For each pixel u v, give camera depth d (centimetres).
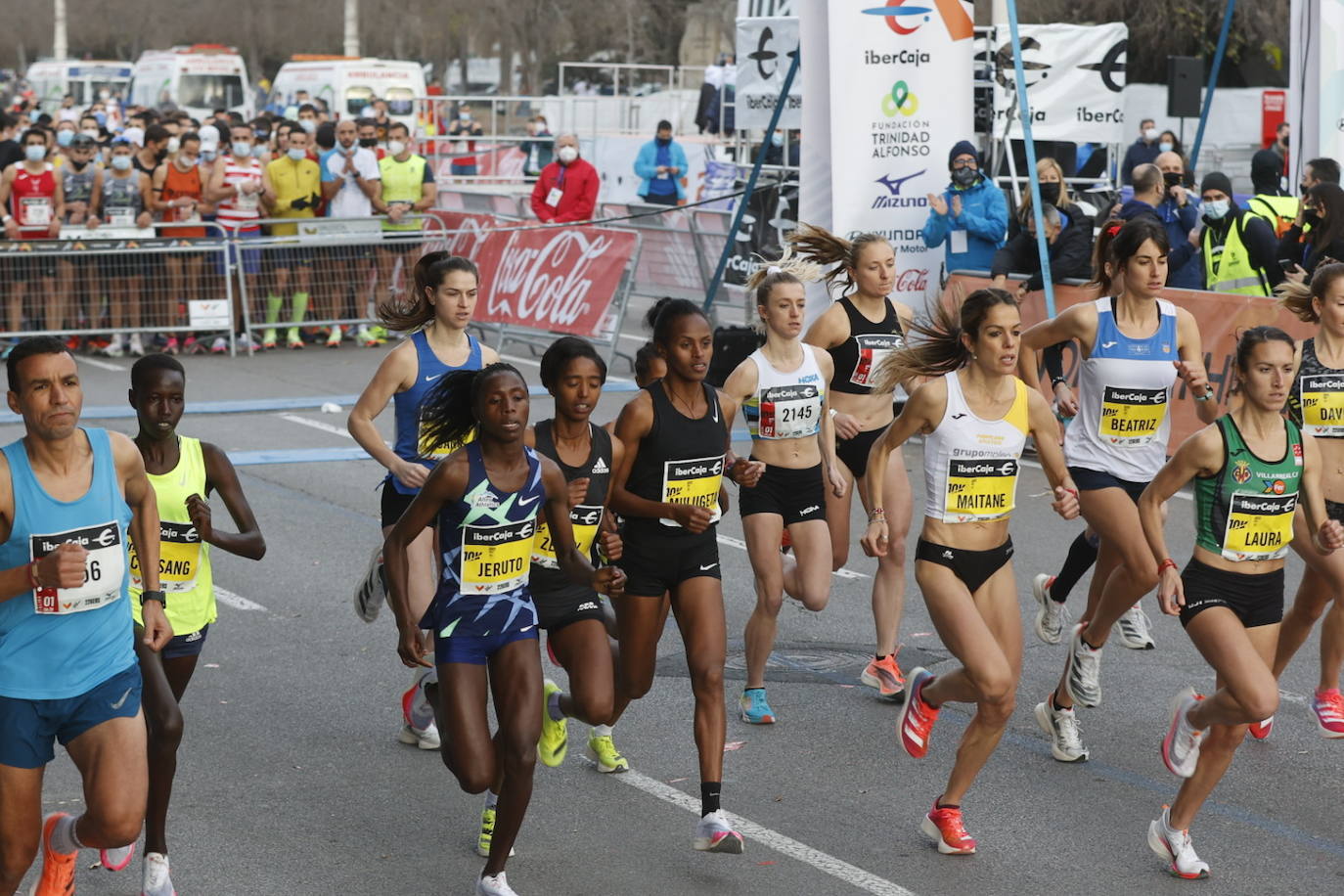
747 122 4869
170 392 1412
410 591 1775
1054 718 1809
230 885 1462
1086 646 1784
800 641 2278
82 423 3747
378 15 13400
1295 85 4044
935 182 3594
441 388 1457
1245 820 1641
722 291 4934
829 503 2053
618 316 4575
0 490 1181
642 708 1989
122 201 4716
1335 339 1891
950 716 1980
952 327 1616
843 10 3478
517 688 1391
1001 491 1567
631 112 8794
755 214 4806
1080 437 1891
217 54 10238
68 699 1208
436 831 1602
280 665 2153
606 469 1555
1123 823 1630
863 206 3562
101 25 16200
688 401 1587
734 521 3042
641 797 1695
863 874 1494
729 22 12231
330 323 4953
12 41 17600
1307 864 1531
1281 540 1536
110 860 1427
